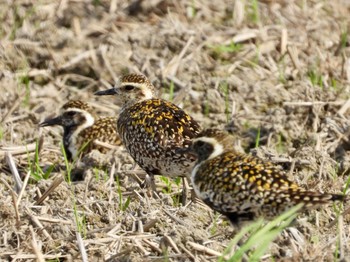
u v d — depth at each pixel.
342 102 16.19
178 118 13.48
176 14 19.08
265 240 10.16
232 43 18.02
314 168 14.14
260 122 15.91
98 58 17.84
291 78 17.36
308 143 15.03
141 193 13.59
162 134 13.24
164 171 13.39
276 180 10.92
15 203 12.42
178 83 17.11
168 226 12.33
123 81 14.88
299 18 19.34
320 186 13.45
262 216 10.94
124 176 14.34
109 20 18.86
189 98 16.78
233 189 10.98
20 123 16.30
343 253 11.34
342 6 20.12
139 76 14.99
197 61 17.70
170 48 18.16
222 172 11.16
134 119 13.75
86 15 19.03
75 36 18.42
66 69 17.72
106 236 12.12
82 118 15.77
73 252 11.81
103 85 17.39
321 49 18.39
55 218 12.59
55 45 18.25
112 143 15.70
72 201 13.19
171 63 17.53
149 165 13.53
